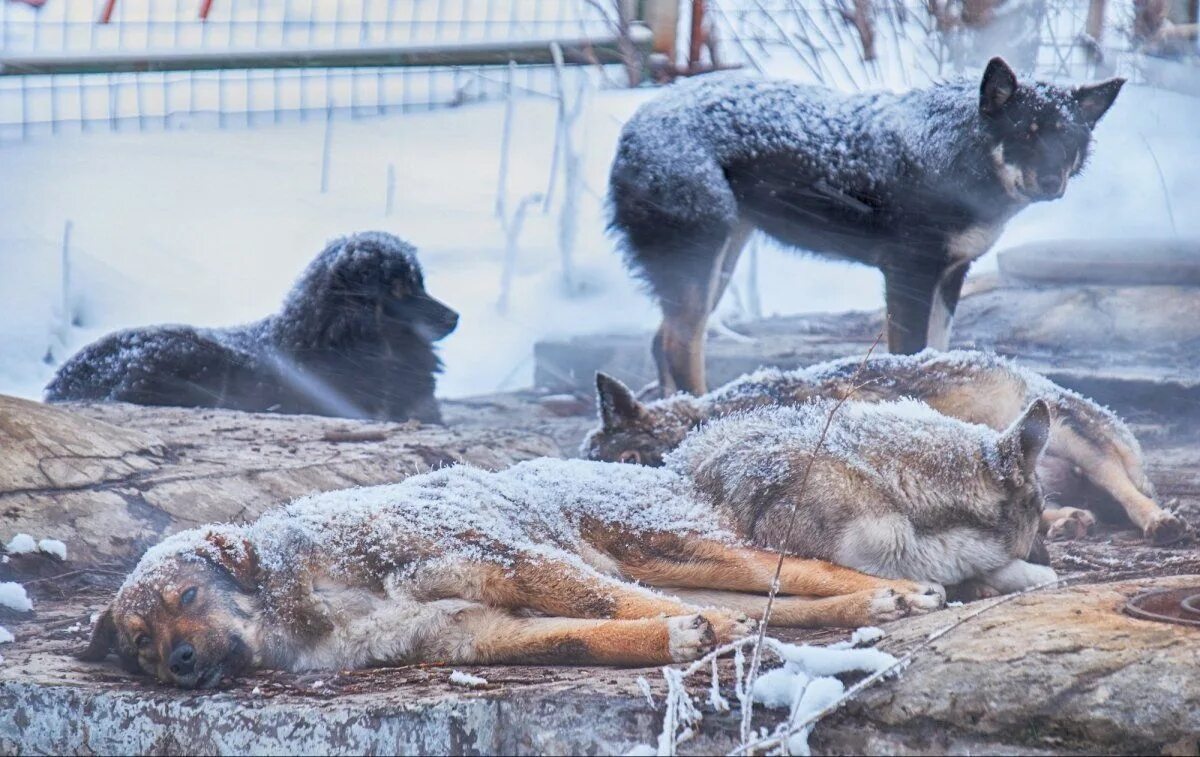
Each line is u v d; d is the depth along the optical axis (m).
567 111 17.41
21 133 17.39
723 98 13.38
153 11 14.29
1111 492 8.93
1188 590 5.79
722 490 7.31
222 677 6.14
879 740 5.02
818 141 12.98
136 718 5.92
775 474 7.18
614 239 14.05
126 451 9.66
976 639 5.29
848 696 4.98
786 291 18.92
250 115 14.71
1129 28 15.76
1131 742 4.69
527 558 6.45
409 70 15.34
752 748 4.84
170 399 13.30
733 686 5.47
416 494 6.80
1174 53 16.00
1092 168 16.84
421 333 14.49
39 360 14.42
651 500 7.26
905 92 13.18
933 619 5.78
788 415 7.69
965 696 4.96
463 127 19.56
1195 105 16.73
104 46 13.66
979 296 14.47
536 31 14.58
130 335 13.62
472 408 14.91
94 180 17.19
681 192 13.16
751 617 6.64
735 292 17.97
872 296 18.59
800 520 7.05
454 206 17.75
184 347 13.59
